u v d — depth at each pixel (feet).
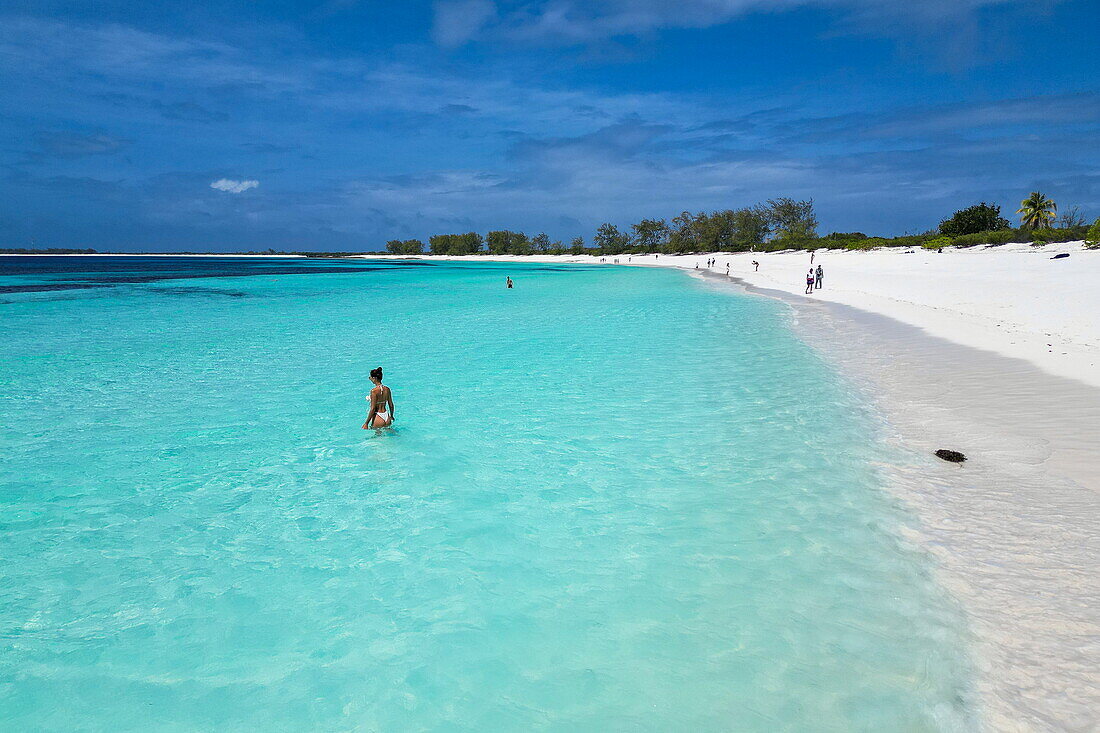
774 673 13.14
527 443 29.27
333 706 12.77
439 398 38.24
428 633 15.11
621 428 31.22
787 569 17.16
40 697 13.14
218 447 29.55
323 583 17.49
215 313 94.58
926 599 15.35
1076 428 26.35
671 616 15.35
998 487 21.47
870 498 21.33
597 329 70.54
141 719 12.49
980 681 12.48
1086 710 11.50
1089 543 17.34
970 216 204.74
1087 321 52.08
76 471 26.55
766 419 31.60
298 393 40.47
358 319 85.05
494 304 107.76
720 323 73.15
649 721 11.99
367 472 26.05
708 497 22.31
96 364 51.13
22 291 142.82
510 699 12.80
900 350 47.96
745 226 369.30
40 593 17.19
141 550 19.60
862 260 187.32
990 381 35.50
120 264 423.64
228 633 15.31
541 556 18.65
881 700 12.18
